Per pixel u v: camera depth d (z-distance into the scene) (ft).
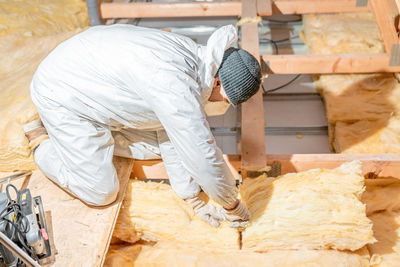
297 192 5.63
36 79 5.19
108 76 4.57
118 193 5.86
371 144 7.51
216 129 8.49
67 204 5.80
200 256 5.49
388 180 6.59
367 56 7.70
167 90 4.19
